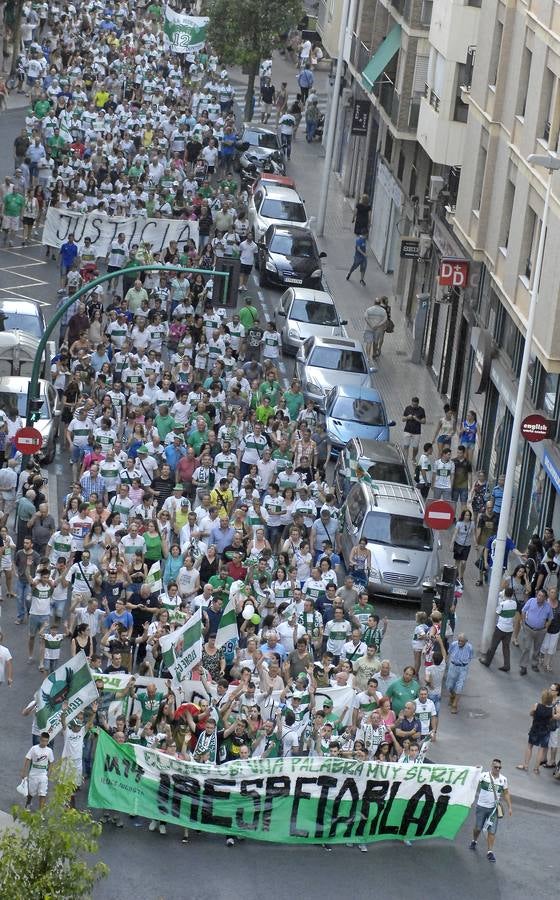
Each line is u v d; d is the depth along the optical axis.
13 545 85.25
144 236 129.75
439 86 117.56
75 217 128.38
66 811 48.88
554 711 70.38
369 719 66.88
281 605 76.50
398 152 146.12
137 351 106.25
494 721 76.00
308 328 122.00
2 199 136.62
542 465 91.19
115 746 62.44
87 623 73.94
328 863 62.53
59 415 100.75
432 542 88.94
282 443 94.00
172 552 80.06
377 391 111.06
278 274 135.50
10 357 105.25
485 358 104.69
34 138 144.88
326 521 87.56
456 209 110.56
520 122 95.88
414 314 134.00
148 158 150.38
